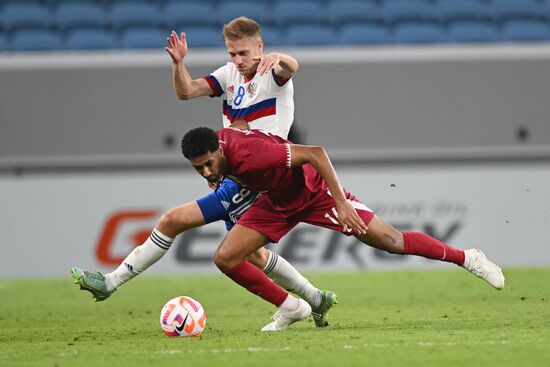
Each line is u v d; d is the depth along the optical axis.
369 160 54.88
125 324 31.83
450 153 55.16
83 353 23.77
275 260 28.14
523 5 69.94
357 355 22.12
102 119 56.06
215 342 24.91
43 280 49.97
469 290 41.88
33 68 55.91
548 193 52.16
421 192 51.72
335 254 51.44
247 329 29.00
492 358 21.33
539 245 52.03
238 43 26.11
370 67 56.62
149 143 56.25
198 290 44.41
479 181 52.00
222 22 67.56
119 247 51.44
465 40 66.44
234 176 25.11
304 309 27.86
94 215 51.41
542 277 46.00
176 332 26.52
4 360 22.94
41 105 55.97
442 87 56.91
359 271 51.00
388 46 65.19
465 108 57.03
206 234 51.81
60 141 56.03
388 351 22.62
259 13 68.12
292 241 51.19
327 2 69.94
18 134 55.84
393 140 56.75
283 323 27.86
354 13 68.88
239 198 27.67
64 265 51.41
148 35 64.75
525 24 67.81
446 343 23.75
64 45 64.38
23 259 51.34
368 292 41.81
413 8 69.25
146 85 56.34
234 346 24.00
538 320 29.42
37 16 66.56
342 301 38.59
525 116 57.16
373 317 32.09
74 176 53.47
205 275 50.91
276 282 28.61
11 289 45.81
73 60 56.12
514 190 52.06
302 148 24.75
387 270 51.34
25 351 24.64
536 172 52.22
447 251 27.23
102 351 24.02
